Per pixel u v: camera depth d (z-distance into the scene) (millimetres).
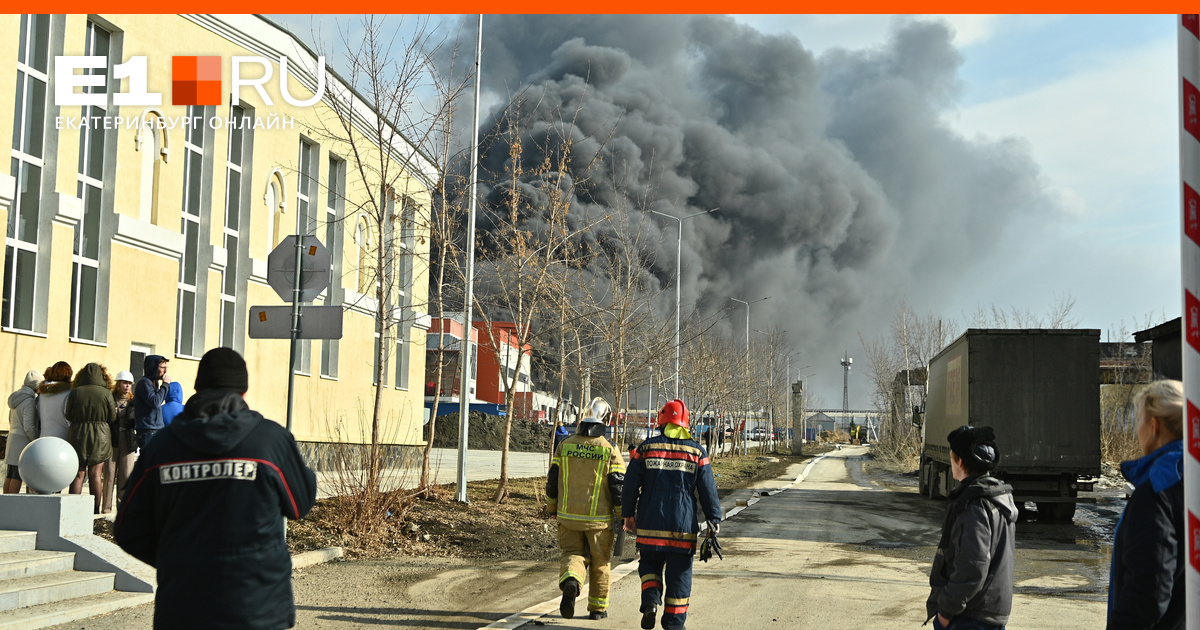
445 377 51938
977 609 3947
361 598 8078
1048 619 7719
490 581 9117
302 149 21312
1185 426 2643
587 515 7258
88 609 6938
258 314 9062
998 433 17609
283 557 3576
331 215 22141
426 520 12133
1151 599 3262
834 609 7949
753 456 50188
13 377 13156
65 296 14117
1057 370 17594
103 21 15086
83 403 9820
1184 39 2715
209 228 17906
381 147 12664
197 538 3412
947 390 20609
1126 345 34969
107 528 9086
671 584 6598
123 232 15156
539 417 64000
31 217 13867
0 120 12906
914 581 9641
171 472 3443
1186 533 2639
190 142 17750
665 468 6691
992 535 3910
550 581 9195
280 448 3596
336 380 22156
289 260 9094
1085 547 13492
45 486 7926
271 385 19703
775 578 9617
